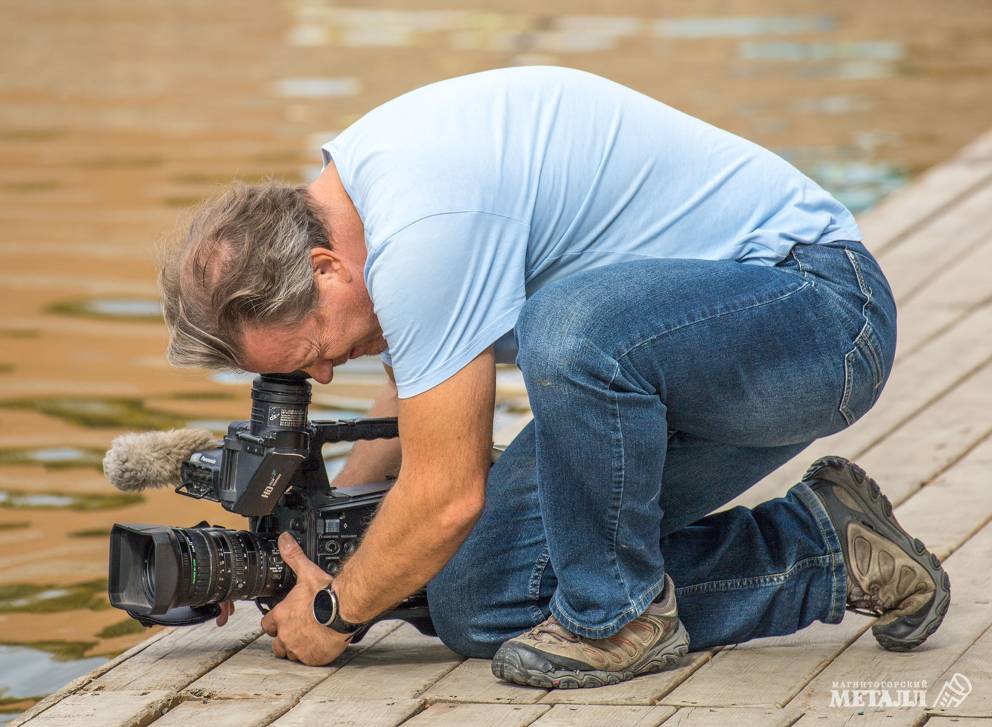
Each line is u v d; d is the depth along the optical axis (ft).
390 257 25.82
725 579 29.01
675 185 28.12
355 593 28.17
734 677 27.99
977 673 27.73
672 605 28.02
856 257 28.32
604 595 27.25
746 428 27.68
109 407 51.42
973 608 30.71
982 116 103.30
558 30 147.23
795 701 26.78
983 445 40.34
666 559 29.04
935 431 41.65
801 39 139.85
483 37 143.54
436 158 26.40
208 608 30.63
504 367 55.52
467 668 29.30
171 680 28.89
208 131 101.45
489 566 28.84
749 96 111.04
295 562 29.40
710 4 164.76
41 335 59.41
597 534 27.09
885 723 25.61
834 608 28.94
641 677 28.14
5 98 114.73
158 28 153.58
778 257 28.09
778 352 27.07
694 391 27.02
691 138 28.58
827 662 28.66
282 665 29.71
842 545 28.89
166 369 55.83
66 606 36.73
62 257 70.59
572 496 26.89
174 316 26.89
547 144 27.32
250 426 28.48
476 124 27.07
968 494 36.96
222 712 27.45
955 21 151.64
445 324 25.98
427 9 165.27
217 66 129.49
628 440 26.48
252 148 95.45
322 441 29.40
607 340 26.30
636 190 27.84
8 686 32.58
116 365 56.03
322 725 26.68
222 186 28.55
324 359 27.55
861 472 29.22
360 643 31.48
